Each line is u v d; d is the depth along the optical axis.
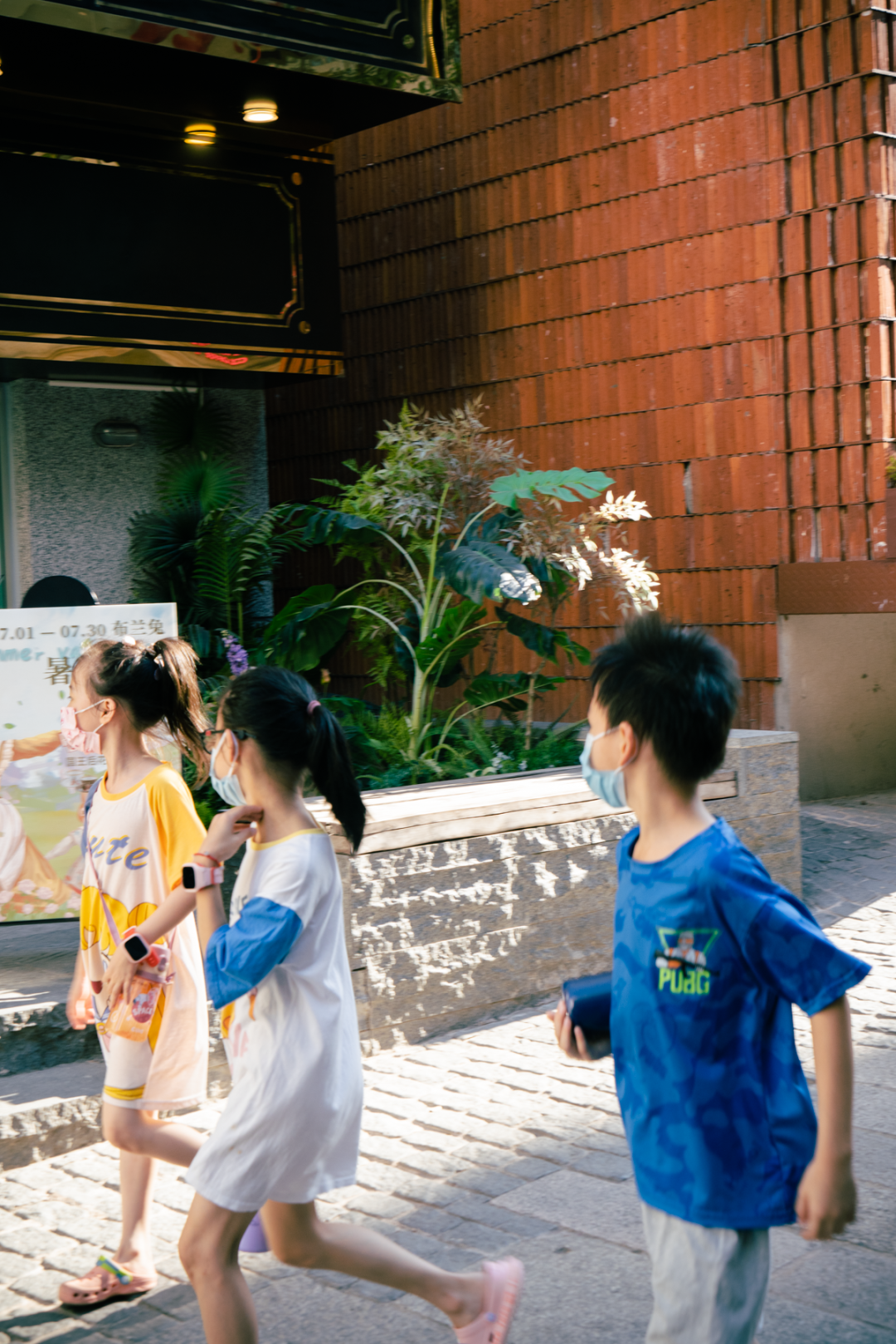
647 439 9.26
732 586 8.89
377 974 5.06
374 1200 3.73
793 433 8.52
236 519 8.41
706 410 8.91
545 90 9.69
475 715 7.45
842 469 8.30
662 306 9.10
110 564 8.62
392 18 7.40
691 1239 1.89
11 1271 3.37
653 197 9.09
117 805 3.20
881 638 9.64
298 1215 2.51
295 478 11.95
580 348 9.62
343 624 7.64
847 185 8.15
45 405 8.36
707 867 1.90
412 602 7.66
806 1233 1.84
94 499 8.55
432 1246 3.42
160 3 6.52
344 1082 2.52
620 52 9.20
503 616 7.54
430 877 5.23
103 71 7.23
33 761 5.06
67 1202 3.79
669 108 8.96
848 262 8.19
